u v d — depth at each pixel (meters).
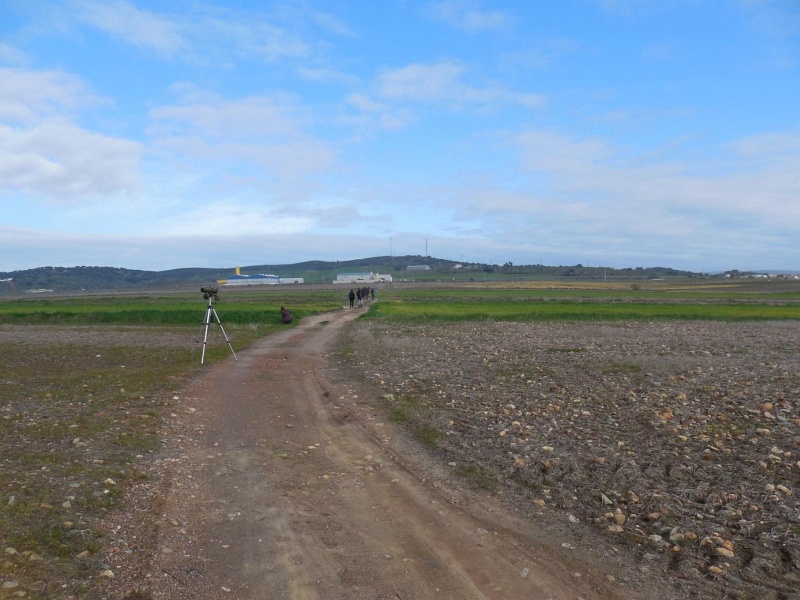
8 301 79.56
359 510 6.97
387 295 84.25
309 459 8.98
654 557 5.76
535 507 7.05
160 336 31.11
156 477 7.93
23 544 5.59
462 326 36.00
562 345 24.42
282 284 165.75
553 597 5.03
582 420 11.13
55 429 10.05
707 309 51.38
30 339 29.84
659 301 65.12
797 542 5.87
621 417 11.30
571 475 8.05
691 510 6.86
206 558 5.70
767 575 5.36
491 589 5.16
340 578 5.34
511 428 10.52
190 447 9.53
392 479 8.08
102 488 7.26
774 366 17.48
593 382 15.08
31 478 7.45
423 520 6.68
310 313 46.38
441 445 9.63
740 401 12.25
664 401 12.52
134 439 9.64
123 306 57.03
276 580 5.30
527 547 6.00
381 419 11.58
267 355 22.05
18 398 13.12
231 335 30.44
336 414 12.14
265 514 6.82
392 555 5.82
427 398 13.41
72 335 32.28
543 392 13.93
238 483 7.87
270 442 9.95
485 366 18.20
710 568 5.46
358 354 21.86
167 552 5.77
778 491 7.29
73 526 6.09
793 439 9.37
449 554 5.84
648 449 9.21
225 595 5.02
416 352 22.20
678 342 25.53
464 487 7.76
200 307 52.47
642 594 5.09
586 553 5.87
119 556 5.62
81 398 13.02
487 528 6.46
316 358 21.44
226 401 13.36
